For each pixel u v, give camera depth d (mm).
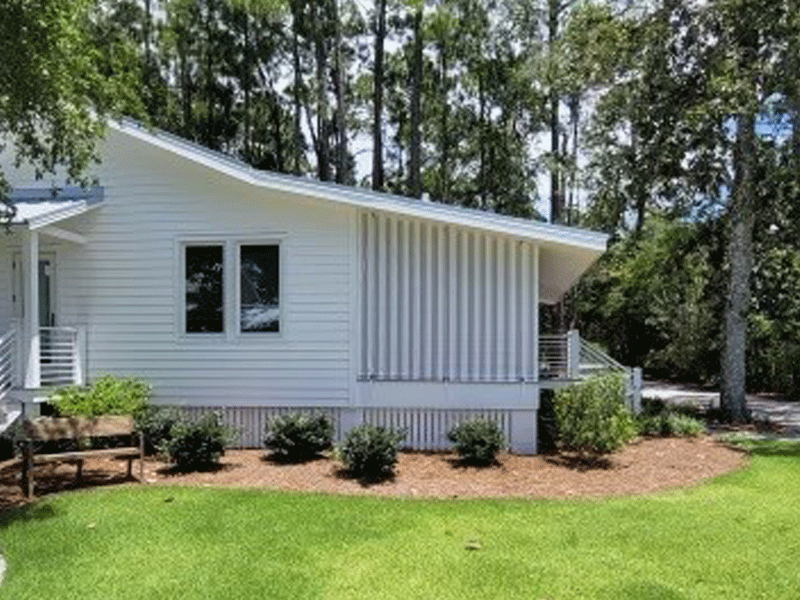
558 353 16375
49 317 13883
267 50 31703
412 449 12484
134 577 6238
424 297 12797
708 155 18891
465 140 34781
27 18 7930
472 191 34969
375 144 32406
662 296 31453
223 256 13352
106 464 11203
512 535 7410
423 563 6551
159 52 30562
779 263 22938
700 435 15141
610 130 20062
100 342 13648
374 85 33125
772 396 27203
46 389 12641
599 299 36250
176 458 10766
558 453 12195
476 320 12680
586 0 22172
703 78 17672
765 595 5863
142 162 13547
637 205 20125
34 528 7777
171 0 30422
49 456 9477
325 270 12984
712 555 6812
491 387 12508
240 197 13250
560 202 29875
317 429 11492
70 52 8789
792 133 17062
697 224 21391
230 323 13258
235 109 32688
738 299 19156
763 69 16094
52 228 12680
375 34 32312
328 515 8133
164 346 13477
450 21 31156
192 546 7062
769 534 7500
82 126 9508
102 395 12148
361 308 12914
